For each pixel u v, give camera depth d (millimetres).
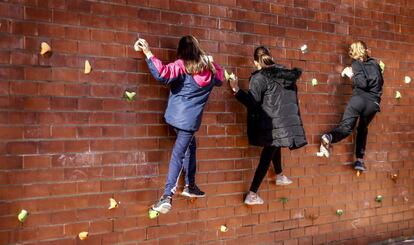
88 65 5078
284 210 6484
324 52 6852
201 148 5824
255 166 6234
